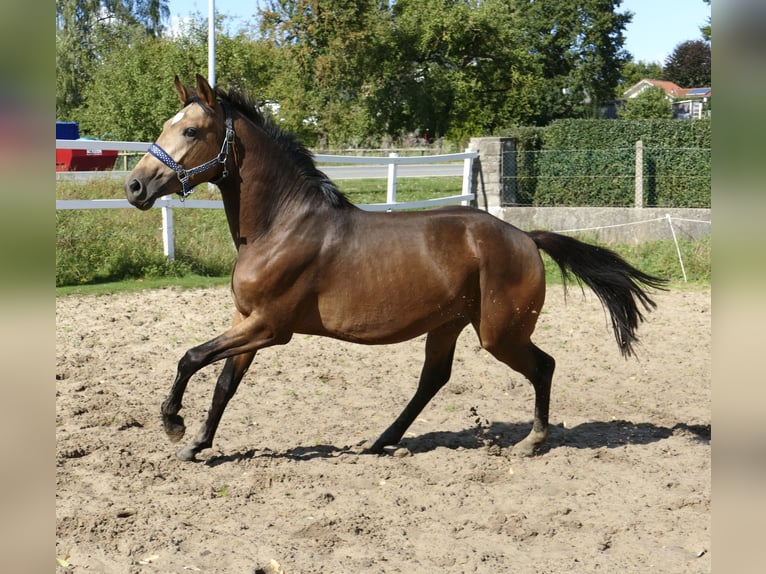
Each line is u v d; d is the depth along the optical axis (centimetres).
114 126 2538
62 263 1052
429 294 482
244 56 2506
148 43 2592
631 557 371
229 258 1180
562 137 1717
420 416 601
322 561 358
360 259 475
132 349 767
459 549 373
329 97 3369
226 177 473
